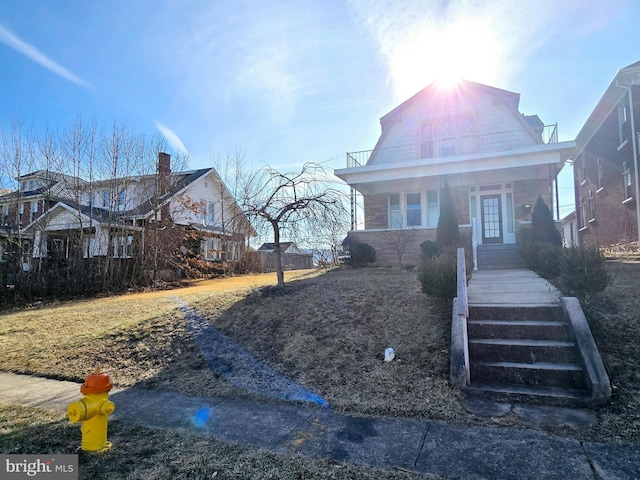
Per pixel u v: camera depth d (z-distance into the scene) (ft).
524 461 9.69
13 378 19.75
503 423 11.91
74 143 59.16
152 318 26.63
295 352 18.93
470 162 44.83
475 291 22.43
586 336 15.01
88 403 10.89
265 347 20.08
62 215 67.21
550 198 46.11
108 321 29.19
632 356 14.84
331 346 18.95
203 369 18.76
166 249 63.77
